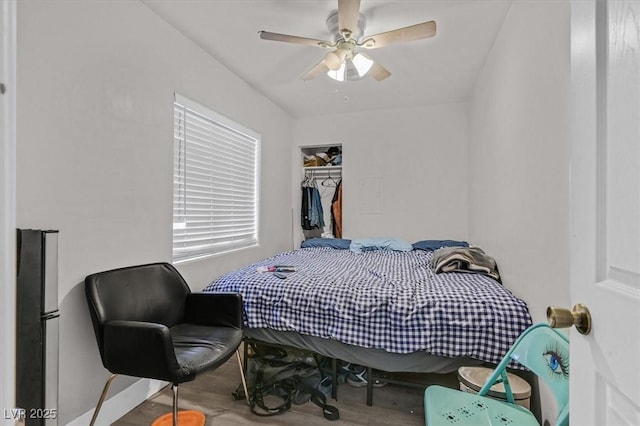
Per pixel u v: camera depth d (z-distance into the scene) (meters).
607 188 0.53
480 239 2.90
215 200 2.63
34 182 1.29
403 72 2.78
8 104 0.45
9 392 0.46
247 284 1.91
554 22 1.26
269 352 2.04
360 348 1.66
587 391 0.58
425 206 3.76
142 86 1.83
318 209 4.21
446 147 3.67
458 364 1.57
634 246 0.47
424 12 1.91
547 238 1.31
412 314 1.56
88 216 1.51
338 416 1.59
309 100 3.54
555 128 1.24
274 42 2.27
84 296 1.48
